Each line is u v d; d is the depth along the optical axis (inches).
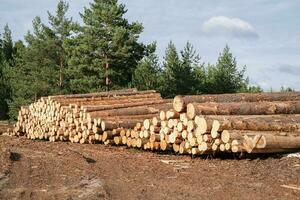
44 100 749.9
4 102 1535.4
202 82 1358.3
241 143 433.7
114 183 339.3
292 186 331.9
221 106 472.4
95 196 295.7
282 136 436.1
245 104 487.5
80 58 1245.1
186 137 475.5
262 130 458.6
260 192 314.3
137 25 1253.1
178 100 483.5
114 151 552.1
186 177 371.6
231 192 315.3
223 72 1357.0
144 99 755.4
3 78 1550.2
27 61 1409.9
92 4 1258.0
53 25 1418.6
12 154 404.2
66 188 313.3
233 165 425.7
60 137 702.5
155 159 472.1
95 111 645.3
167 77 1262.3
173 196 304.7
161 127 507.8
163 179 362.6
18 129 836.6
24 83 1386.6
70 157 434.6
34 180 331.0
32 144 613.0
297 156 432.8
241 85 1376.7
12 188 307.4
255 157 455.5
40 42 1395.2
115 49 1220.5
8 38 1994.3
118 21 1243.8
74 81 1245.7
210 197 302.0
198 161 456.8
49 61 1391.5
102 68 1221.1
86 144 636.7
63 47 1295.5
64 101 711.1
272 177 367.6
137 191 317.1
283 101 532.1
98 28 1209.4
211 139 451.2
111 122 598.2
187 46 1302.9
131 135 563.2
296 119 484.1
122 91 830.5
